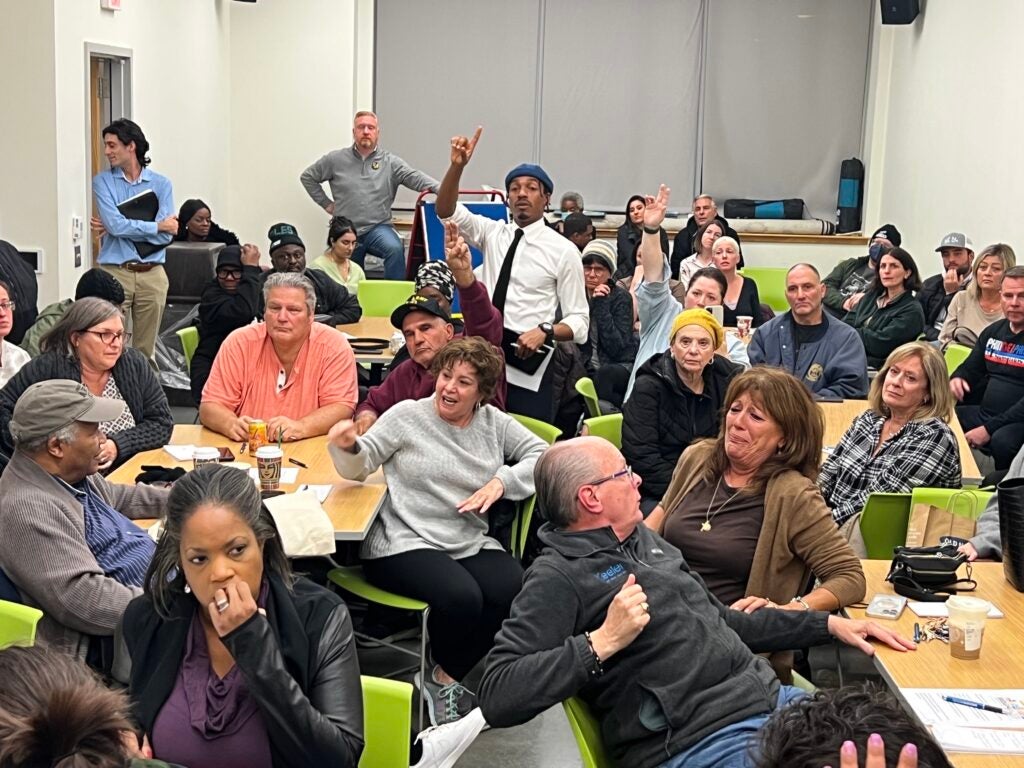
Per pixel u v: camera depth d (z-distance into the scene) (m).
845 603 2.97
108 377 4.20
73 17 6.73
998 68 8.61
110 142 7.03
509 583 3.72
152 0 8.38
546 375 5.14
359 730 2.16
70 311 4.10
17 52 6.38
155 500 3.45
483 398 3.85
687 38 12.23
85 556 2.88
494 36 12.24
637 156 12.45
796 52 12.24
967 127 9.31
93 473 3.10
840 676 3.22
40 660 1.47
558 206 12.47
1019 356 5.82
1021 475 3.42
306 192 11.21
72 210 6.77
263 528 2.14
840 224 12.33
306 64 11.06
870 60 12.16
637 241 9.83
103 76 7.70
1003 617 2.85
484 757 3.60
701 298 6.05
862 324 7.49
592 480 2.55
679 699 2.39
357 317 7.39
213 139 10.42
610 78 12.31
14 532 2.84
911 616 2.89
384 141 12.42
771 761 1.31
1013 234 8.23
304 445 4.34
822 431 3.21
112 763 1.41
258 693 2.03
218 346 6.27
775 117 12.36
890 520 3.70
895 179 11.52
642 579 2.51
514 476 3.84
